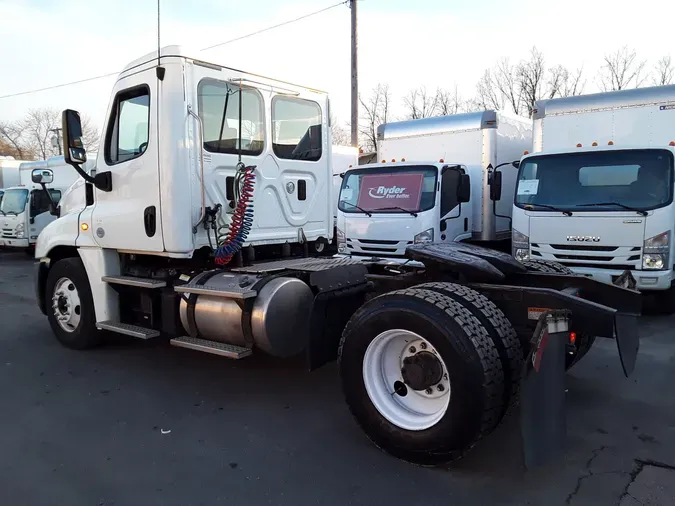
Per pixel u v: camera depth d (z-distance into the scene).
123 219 5.05
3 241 16.78
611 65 23.47
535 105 8.88
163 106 4.60
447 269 4.04
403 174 9.14
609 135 8.24
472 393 3.10
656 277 6.92
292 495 3.12
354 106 17.39
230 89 4.98
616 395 4.66
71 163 4.99
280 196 5.51
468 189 9.30
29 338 6.58
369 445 3.74
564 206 7.54
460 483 3.23
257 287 4.35
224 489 3.19
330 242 6.26
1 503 3.05
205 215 4.75
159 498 3.10
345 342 3.69
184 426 4.06
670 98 7.76
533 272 4.54
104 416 4.25
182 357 5.76
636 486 3.18
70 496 3.12
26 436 3.90
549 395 3.21
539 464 3.13
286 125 5.59
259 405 4.46
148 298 5.17
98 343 5.95
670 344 6.22
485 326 3.27
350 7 17.20
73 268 5.75
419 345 3.48
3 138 47.44
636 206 7.03
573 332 3.54
